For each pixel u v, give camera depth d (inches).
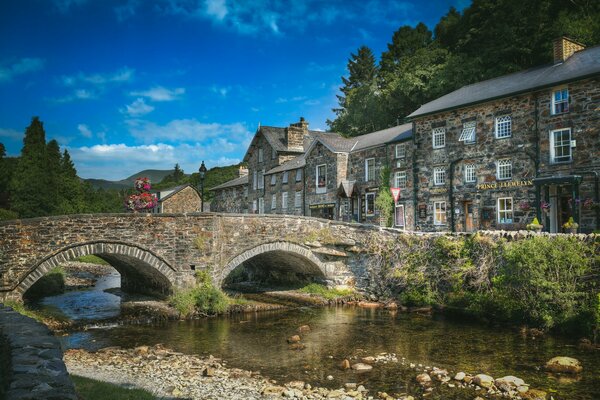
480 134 1094.4
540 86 957.8
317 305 950.4
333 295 1003.9
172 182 4431.6
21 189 2042.3
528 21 1632.6
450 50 2143.2
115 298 987.3
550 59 1523.1
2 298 708.0
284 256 1075.3
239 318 821.9
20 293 720.3
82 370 504.4
